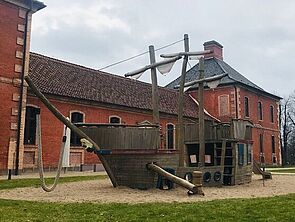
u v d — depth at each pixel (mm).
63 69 25734
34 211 7141
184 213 6871
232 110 35625
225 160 15203
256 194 11086
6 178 15945
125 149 12016
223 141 14672
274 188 13320
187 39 14211
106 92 26766
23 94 19781
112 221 6219
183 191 11578
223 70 37656
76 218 6453
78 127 11609
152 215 6711
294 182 16078
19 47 19844
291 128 58312
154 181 11891
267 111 40875
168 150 12625
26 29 20281
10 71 19312
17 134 19234
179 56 14039
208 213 6863
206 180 13820
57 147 22094
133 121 27641
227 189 12922
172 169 12578
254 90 38438
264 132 39469
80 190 11516
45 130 21594
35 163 20859
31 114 21047
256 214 6773
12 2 19641
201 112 14516
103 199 9312
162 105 31453
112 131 11953
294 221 6230
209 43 40438
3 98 18875
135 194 10562
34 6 20688
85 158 23797
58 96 22453
